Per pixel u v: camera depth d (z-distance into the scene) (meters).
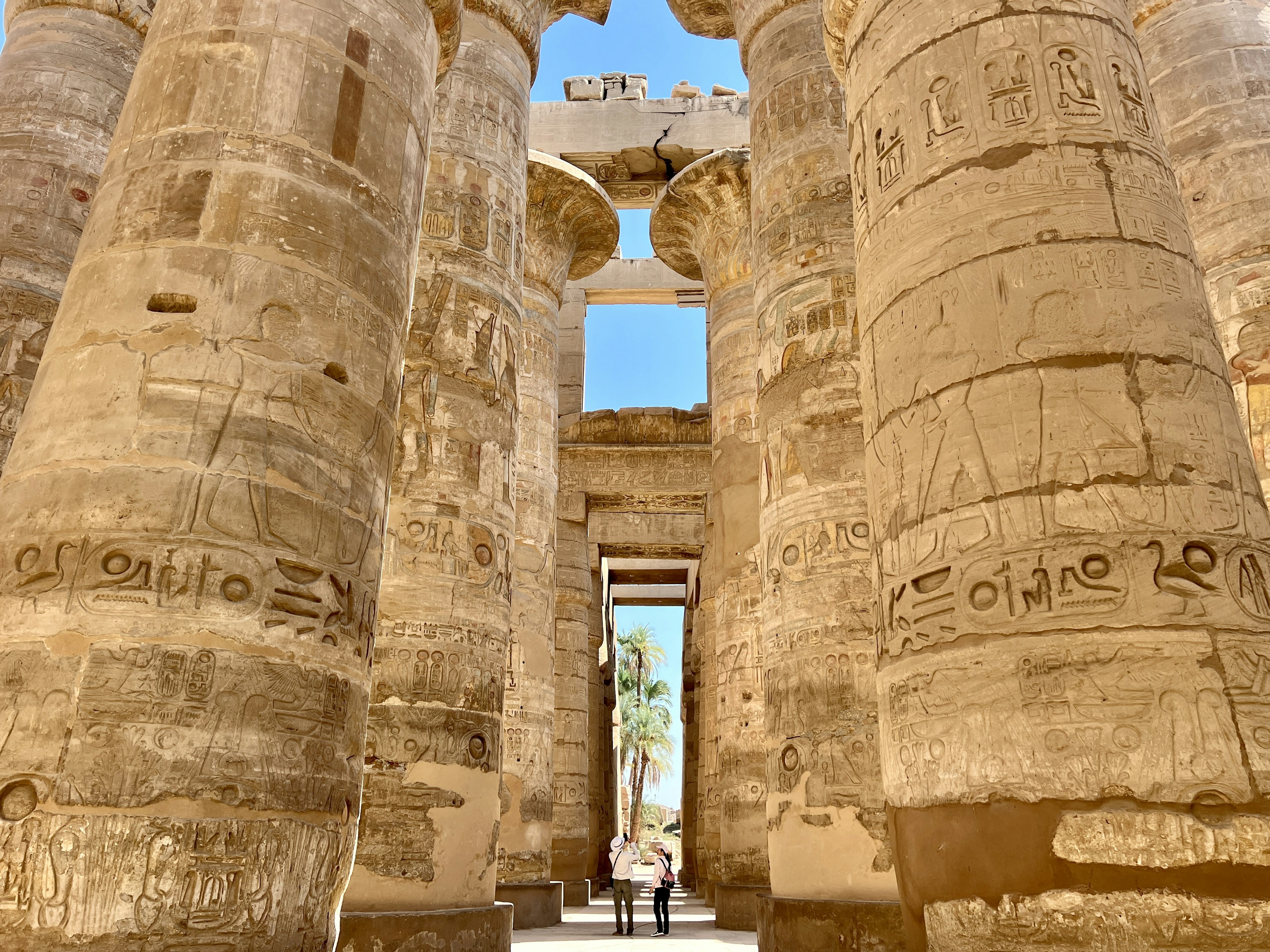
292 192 4.57
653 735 41.12
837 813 7.64
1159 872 2.90
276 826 3.69
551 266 15.96
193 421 3.99
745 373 14.77
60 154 8.77
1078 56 4.25
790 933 7.43
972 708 3.38
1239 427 3.71
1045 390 3.59
